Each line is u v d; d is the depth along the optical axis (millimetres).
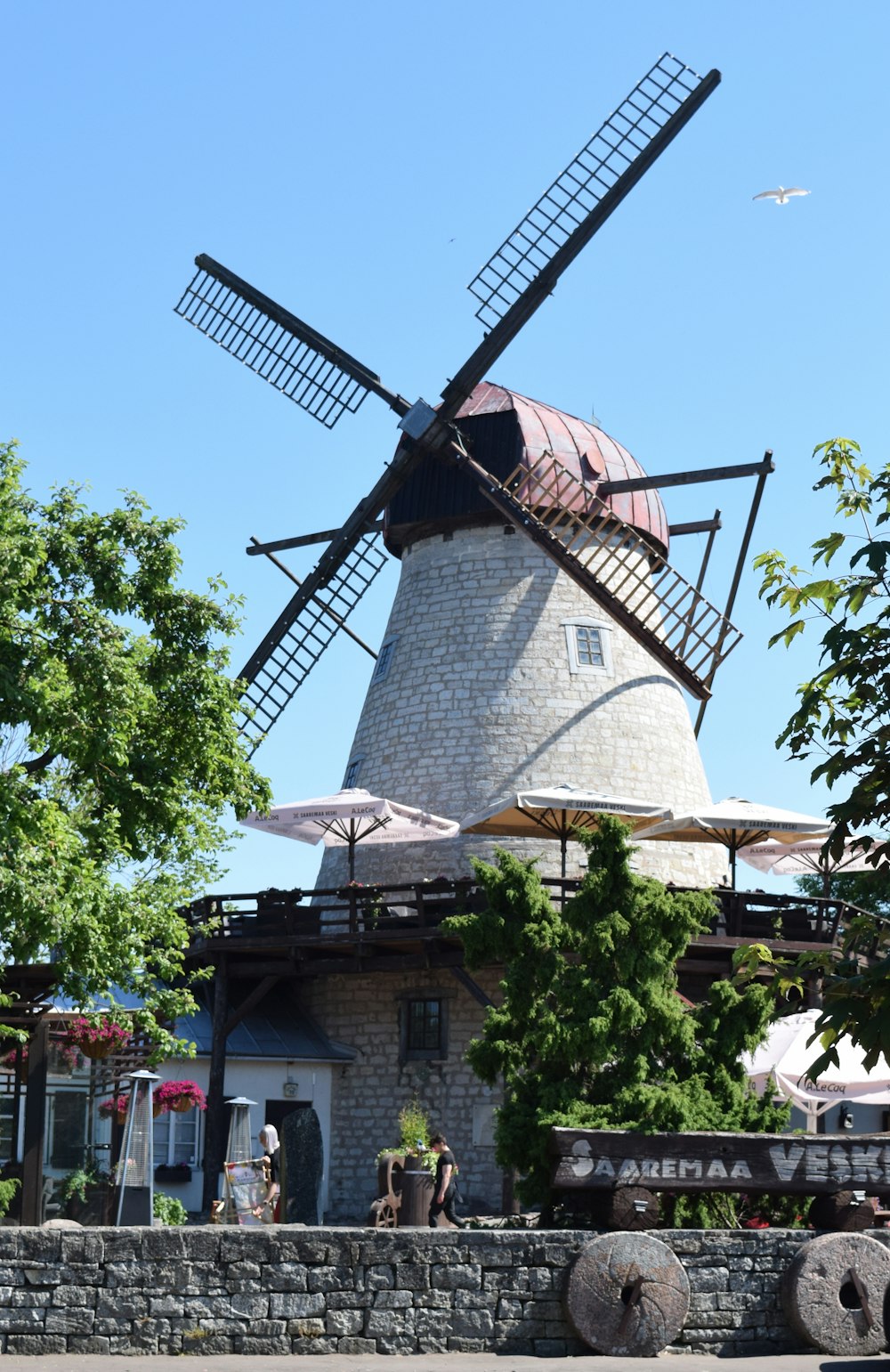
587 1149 13914
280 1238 13109
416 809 29172
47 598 19156
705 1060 16484
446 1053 28953
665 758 32125
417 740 31734
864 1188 14367
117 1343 12758
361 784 32500
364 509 33094
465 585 32344
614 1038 16094
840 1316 13789
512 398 32406
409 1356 13047
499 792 30719
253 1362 12562
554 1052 15938
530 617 31906
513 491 31438
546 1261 13500
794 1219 15805
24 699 17750
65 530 19953
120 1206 19078
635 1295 13414
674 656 31344
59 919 17109
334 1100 30094
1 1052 21203
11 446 20000
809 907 32719
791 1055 22250
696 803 32562
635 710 32062
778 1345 13781
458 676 31719
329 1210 29438
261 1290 13016
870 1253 13961
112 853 19344
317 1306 13070
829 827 27094
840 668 12062
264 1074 29578
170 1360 12562
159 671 20312
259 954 29062
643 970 16312
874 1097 22469
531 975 16500
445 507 32469
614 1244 13492
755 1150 14234
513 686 31406
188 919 29562
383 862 31453
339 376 33062
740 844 28766
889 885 11875
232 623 20828
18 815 17188
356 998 30281
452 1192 19047
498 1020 16469
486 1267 13414
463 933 16656
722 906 26953
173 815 20188
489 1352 13258
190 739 20531
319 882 33469
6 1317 12688
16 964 19734
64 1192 20812
